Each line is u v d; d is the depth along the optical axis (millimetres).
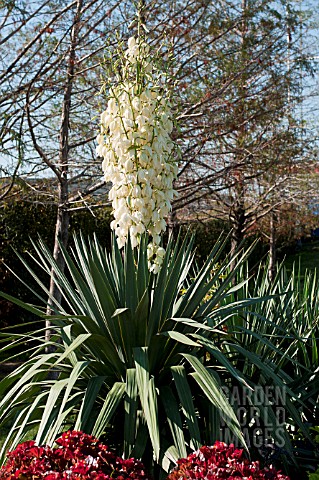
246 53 6086
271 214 10102
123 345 3371
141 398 2949
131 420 2959
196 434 2895
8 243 8320
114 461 2607
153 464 3049
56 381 3311
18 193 5664
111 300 3299
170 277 3389
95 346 3371
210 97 5781
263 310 4242
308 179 8117
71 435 2598
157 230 3557
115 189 3525
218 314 3539
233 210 8648
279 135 6957
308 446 3607
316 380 3721
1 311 8406
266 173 7070
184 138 6023
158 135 3490
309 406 3959
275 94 6703
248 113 6520
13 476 2275
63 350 3568
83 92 6039
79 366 3049
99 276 3223
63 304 8312
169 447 2969
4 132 4773
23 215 8375
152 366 3395
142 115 3477
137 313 3246
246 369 3910
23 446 2541
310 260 16891
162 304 3328
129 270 3314
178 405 3350
